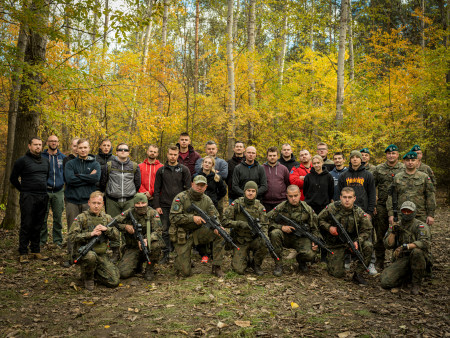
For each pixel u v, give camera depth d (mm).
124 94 10047
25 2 6547
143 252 5262
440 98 13211
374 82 14070
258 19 14055
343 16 11320
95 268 4902
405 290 4914
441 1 15406
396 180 5699
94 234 4883
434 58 13727
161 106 13602
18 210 8352
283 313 4051
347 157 11156
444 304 4336
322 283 5176
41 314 3986
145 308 4180
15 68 7648
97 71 11273
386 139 11844
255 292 4719
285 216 5719
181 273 5438
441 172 15328
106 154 6668
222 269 5832
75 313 4031
